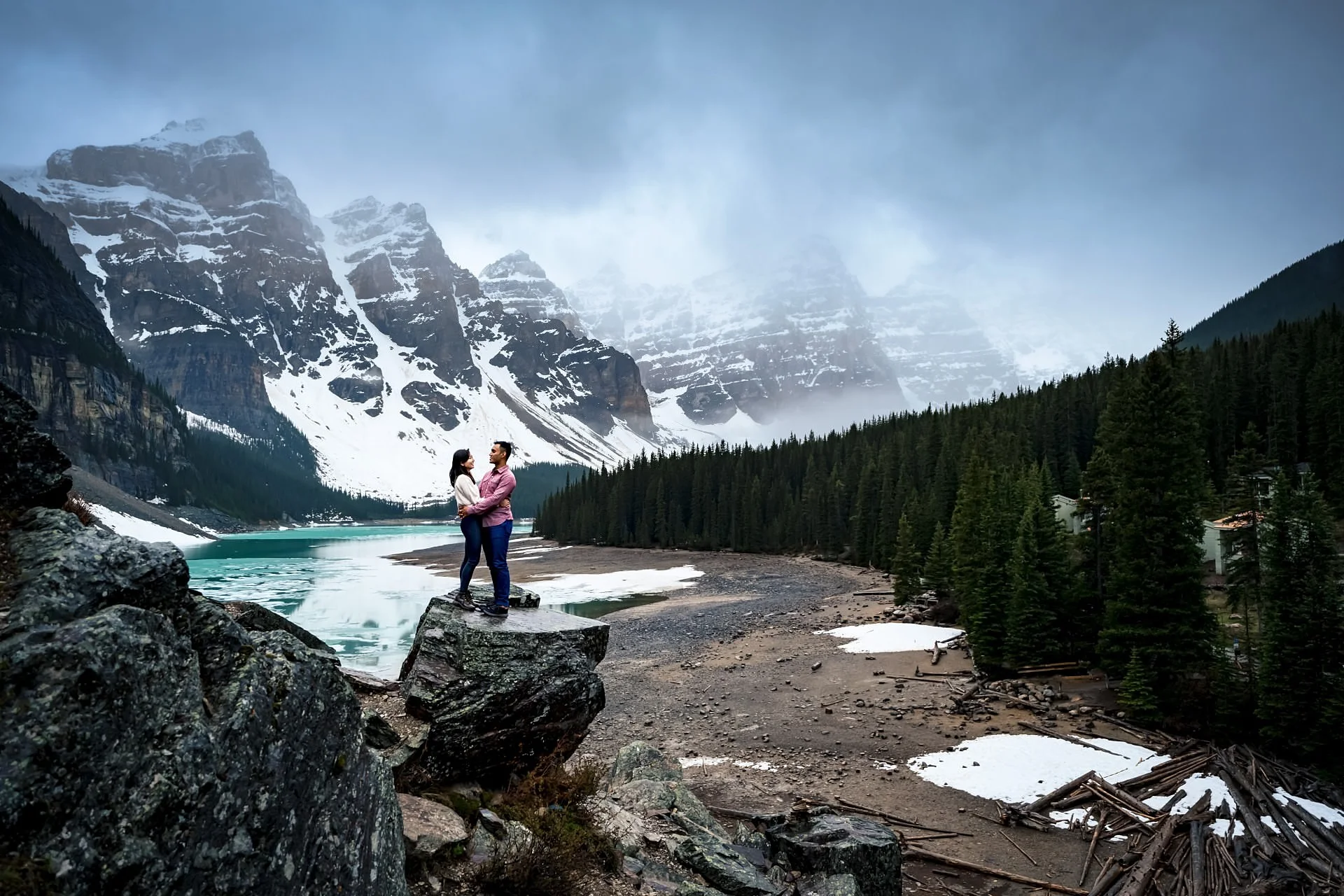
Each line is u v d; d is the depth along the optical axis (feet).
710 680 103.24
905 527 169.99
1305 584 69.36
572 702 32.96
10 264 608.60
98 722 11.35
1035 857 50.85
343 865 16.10
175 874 11.55
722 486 384.88
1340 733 62.34
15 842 10.00
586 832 29.76
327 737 16.71
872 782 64.28
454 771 29.58
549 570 286.66
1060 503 177.17
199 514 611.47
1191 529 83.71
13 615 11.87
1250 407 260.01
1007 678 98.27
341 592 212.43
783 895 31.60
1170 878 48.01
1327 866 48.42
